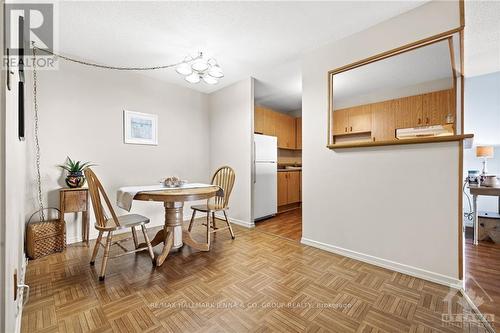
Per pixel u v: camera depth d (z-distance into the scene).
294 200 4.91
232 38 2.31
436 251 1.76
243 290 1.65
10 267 1.03
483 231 2.82
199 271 1.95
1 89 0.87
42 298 1.53
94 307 1.44
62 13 1.88
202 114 4.07
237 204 3.64
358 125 2.19
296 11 1.89
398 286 1.70
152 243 2.41
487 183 2.76
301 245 2.60
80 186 2.56
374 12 1.91
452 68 1.71
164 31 2.17
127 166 3.12
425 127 1.83
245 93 3.51
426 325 1.28
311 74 2.58
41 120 2.45
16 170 1.36
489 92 3.00
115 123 3.01
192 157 3.90
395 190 1.97
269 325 1.28
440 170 1.75
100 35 2.24
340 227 2.33
